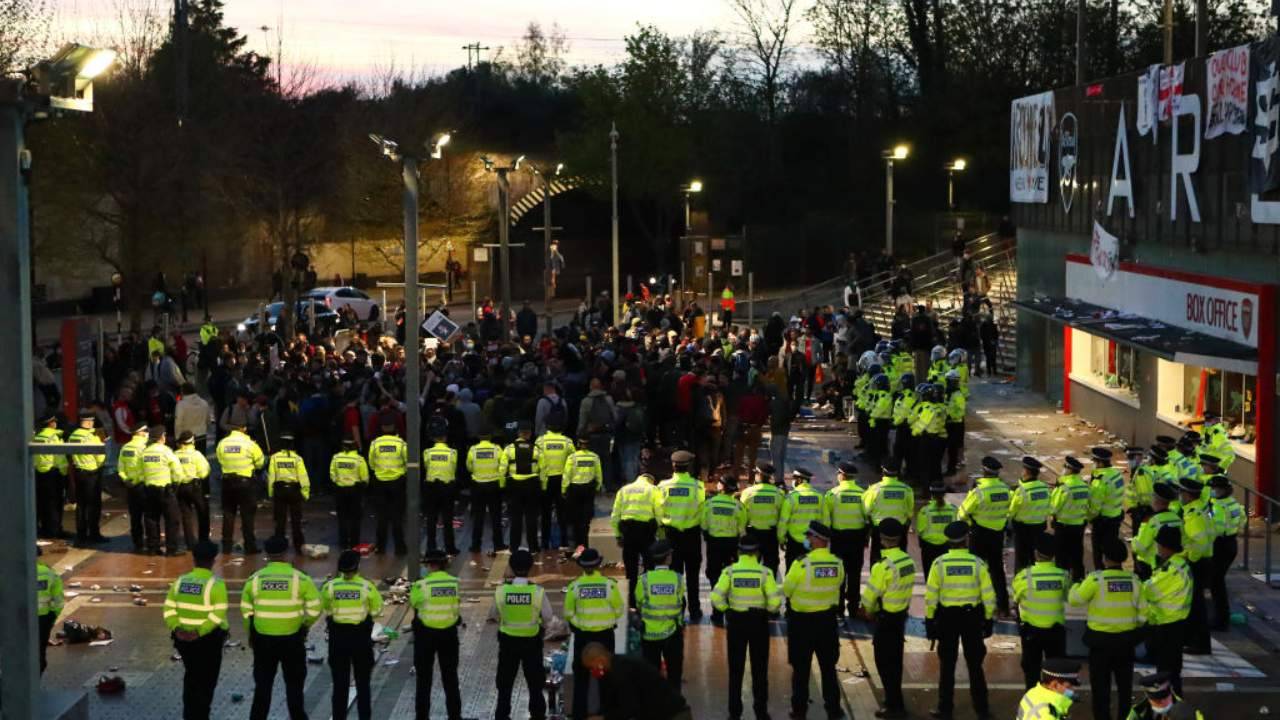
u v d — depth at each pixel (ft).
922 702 54.85
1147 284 103.30
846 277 216.33
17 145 37.60
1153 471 67.00
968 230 229.45
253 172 187.42
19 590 38.42
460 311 224.53
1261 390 83.71
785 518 64.28
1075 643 58.39
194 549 49.93
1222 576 62.75
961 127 243.81
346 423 83.76
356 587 50.57
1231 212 88.43
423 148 71.67
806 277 247.29
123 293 199.31
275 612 49.34
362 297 207.41
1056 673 40.34
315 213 208.54
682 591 53.78
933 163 253.24
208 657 49.88
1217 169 90.43
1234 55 86.28
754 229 245.24
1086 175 119.14
